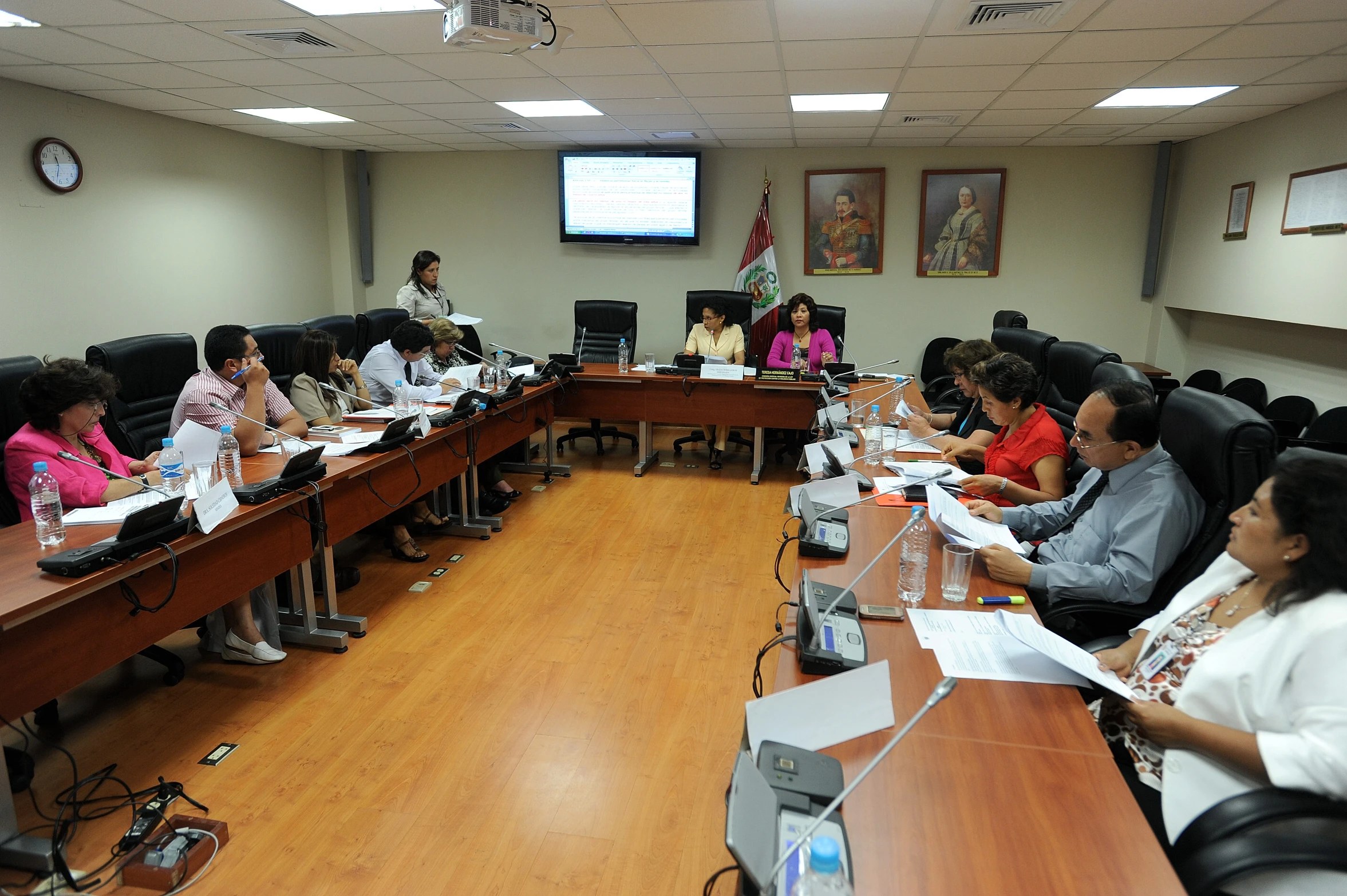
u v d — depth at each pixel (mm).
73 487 2273
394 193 6906
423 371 4605
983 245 6270
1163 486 1836
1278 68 3691
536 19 2668
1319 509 1187
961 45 3361
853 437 3346
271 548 2564
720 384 5055
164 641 2893
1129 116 4887
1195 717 1325
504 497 4555
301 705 2482
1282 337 5051
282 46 3473
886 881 938
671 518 4375
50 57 3682
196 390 3010
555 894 1741
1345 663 1153
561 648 2879
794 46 3416
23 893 1716
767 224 6363
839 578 1853
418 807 2014
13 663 1727
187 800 2014
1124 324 6293
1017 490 2514
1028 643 1376
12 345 4293
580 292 6840
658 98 4488
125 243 4918
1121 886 933
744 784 948
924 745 1201
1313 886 1090
